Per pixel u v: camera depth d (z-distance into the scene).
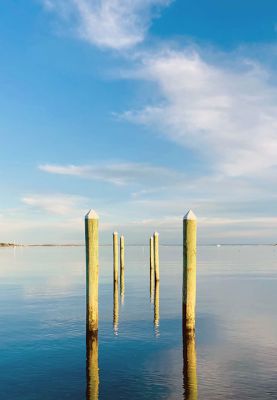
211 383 9.11
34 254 97.62
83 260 63.41
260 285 26.83
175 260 61.38
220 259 66.50
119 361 10.79
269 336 13.16
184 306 13.09
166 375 9.68
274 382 9.12
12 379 9.52
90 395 8.55
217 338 12.95
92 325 12.91
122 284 28.64
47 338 13.13
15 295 22.73
